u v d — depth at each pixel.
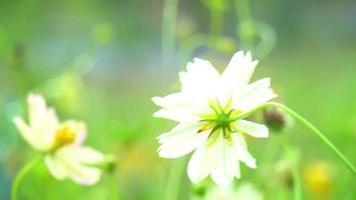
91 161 0.66
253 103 0.52
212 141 0.52
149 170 1.07
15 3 2.01
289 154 0.67
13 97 1.11
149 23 2.64
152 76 2.24
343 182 0.98
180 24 1.16
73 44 2.11
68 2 2.37
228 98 0.53
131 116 1.45
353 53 2.68
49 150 0.65
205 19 2.82
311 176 0.98
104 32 1.27
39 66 1.64
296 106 1.62
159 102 0.52
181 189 1.02
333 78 2.09
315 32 3.06
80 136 0.66
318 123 1.32
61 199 0.91
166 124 0.97
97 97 1.24
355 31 3.08
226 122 0.52
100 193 0.89
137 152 1.06
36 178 0.89
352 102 1.57
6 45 1.12
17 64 1.01
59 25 2.33
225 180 0.52
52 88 1.18
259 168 0.91
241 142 0.52
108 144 0.99
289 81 1.98
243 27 1.04
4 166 0.98
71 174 0.65
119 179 1.06
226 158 0.52
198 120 0.52
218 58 1.10
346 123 1.21
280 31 3.04
